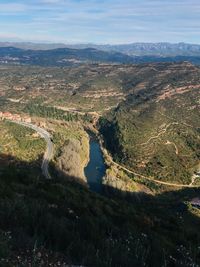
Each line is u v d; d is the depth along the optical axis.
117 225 31.95
